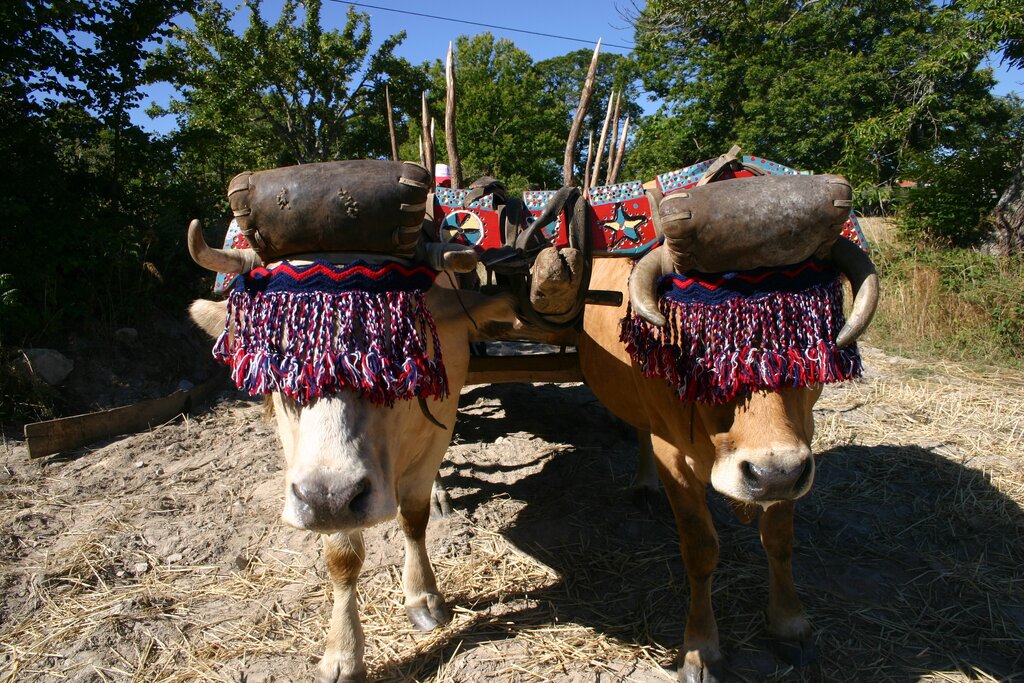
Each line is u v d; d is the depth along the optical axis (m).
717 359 2.43
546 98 29.27
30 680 3.11
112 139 9.70
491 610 3.50
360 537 3.04
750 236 2.35
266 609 3.57
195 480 5.04
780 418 2.43
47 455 5.54
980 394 6.61
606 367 3.47
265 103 27.22
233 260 2.43
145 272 8.29
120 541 4.20
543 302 2.90
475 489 4.75
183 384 7.40
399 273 2.43
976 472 4.84
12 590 3.74
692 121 23.92
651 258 2.63
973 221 11.41
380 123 28.61
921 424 5.79
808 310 2.42
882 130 14.85
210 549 4.11
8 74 8.54
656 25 23.70
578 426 5.82
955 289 9.60
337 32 26.77
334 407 2.28
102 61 9.14
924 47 20.61
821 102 21.33
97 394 7.03
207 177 13.03
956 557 3.93
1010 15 10.45
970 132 19.94
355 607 3.09
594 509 4.39
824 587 3.65
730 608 3.43
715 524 4.22
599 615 3.43
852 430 5.62
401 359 2.36
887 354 8.36
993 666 3.09
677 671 3.02
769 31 23.19
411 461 3.12
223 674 3.10
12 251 7.44
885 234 12.12
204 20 25.08
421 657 3.19
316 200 2.27
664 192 3.38
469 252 2.55
